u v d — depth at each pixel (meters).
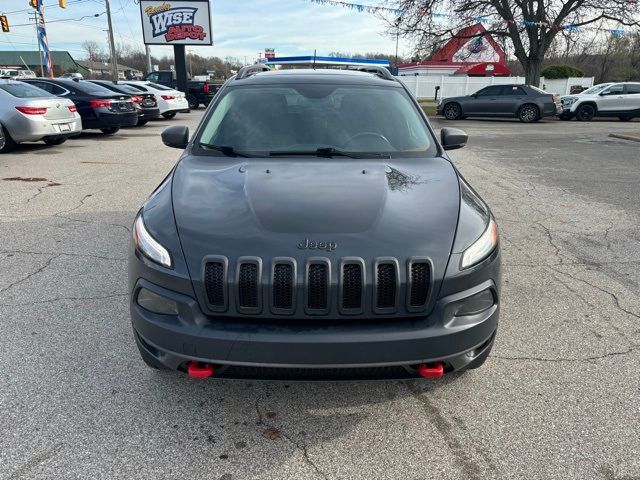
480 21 24.80
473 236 2.39
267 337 2.12
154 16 26.53
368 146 3.30
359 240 2.24
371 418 2.53
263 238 2.24
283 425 2.47
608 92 21.20
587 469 2.20
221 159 3.12
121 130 16.31
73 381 2.77
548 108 20.56
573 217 6.11
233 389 2.73
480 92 21.75
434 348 2.19
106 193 6.95
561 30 24.69
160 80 28.48
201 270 2.19
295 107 3.57
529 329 3.40
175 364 2.29
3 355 3.00
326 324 2.18
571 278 4.26
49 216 5.83
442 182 2.83
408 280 2.18
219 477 2.15
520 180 8.30
